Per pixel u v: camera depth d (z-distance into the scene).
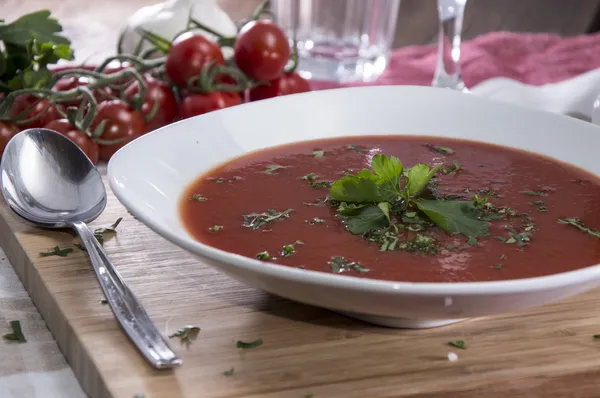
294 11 0.89
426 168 0.58
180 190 0.61
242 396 0.51
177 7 0.84
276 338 0.54
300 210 0.60
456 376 0.52
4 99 0.71
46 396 0.53
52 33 0.74
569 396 0.53
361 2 0.88
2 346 0.56
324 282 0.49
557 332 0.55
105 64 0.76
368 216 0.58
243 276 0.51
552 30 1.27
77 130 0.71
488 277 0.54
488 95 0.83
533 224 0.59
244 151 0.66
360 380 0.52
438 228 0.58
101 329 0.54
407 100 0.70
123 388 0.51
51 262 0.59
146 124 0.76
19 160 0.63
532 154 0.67
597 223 0.59
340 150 0.67
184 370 0.52
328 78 0.87
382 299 0.49
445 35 0.84
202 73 0.75
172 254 0.60
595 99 0.80
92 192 0.64
